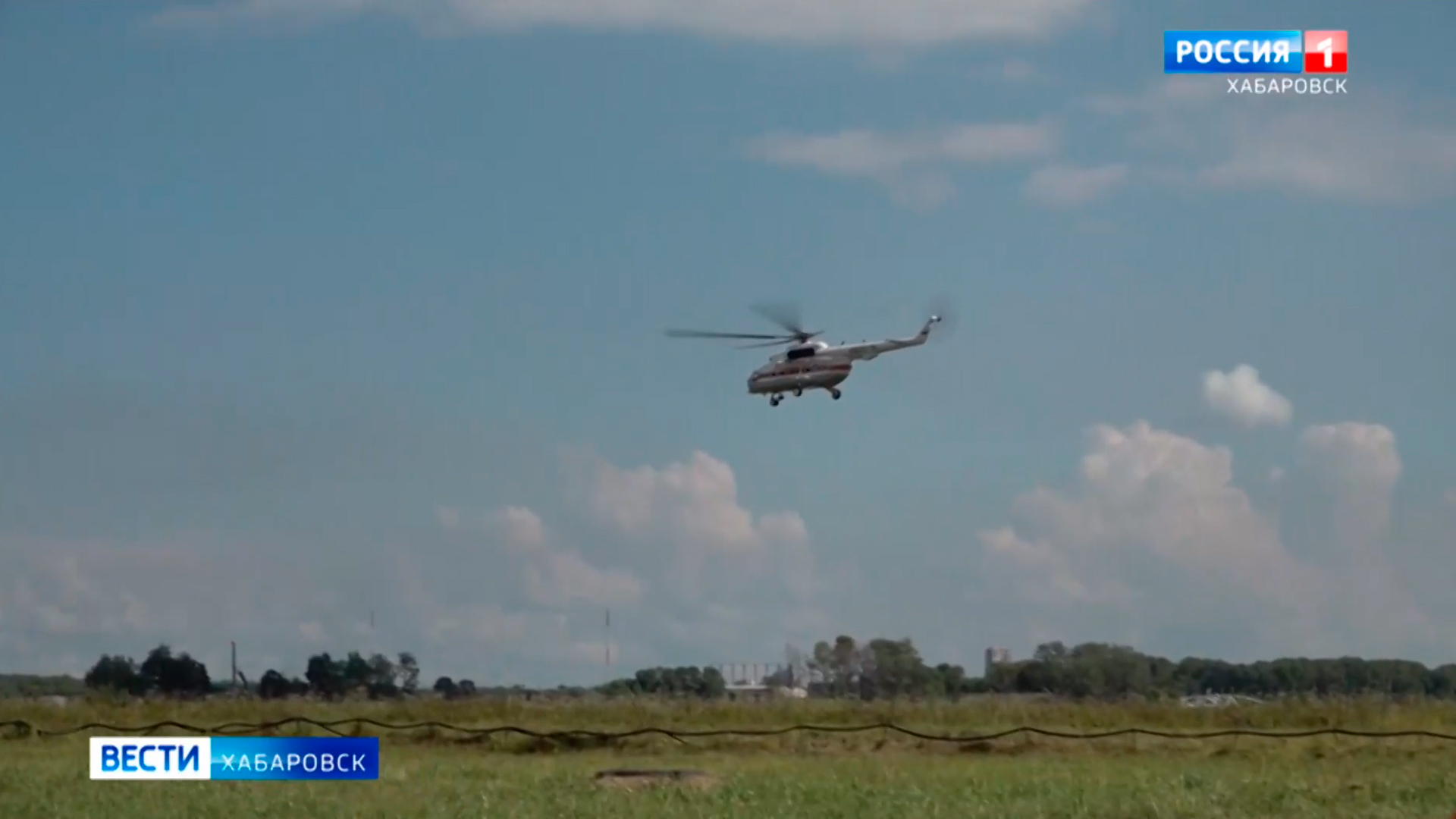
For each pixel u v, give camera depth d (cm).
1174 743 4053
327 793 3028
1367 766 3475
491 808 2791
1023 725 4462
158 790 3098
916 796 2873
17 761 3709
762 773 3347
